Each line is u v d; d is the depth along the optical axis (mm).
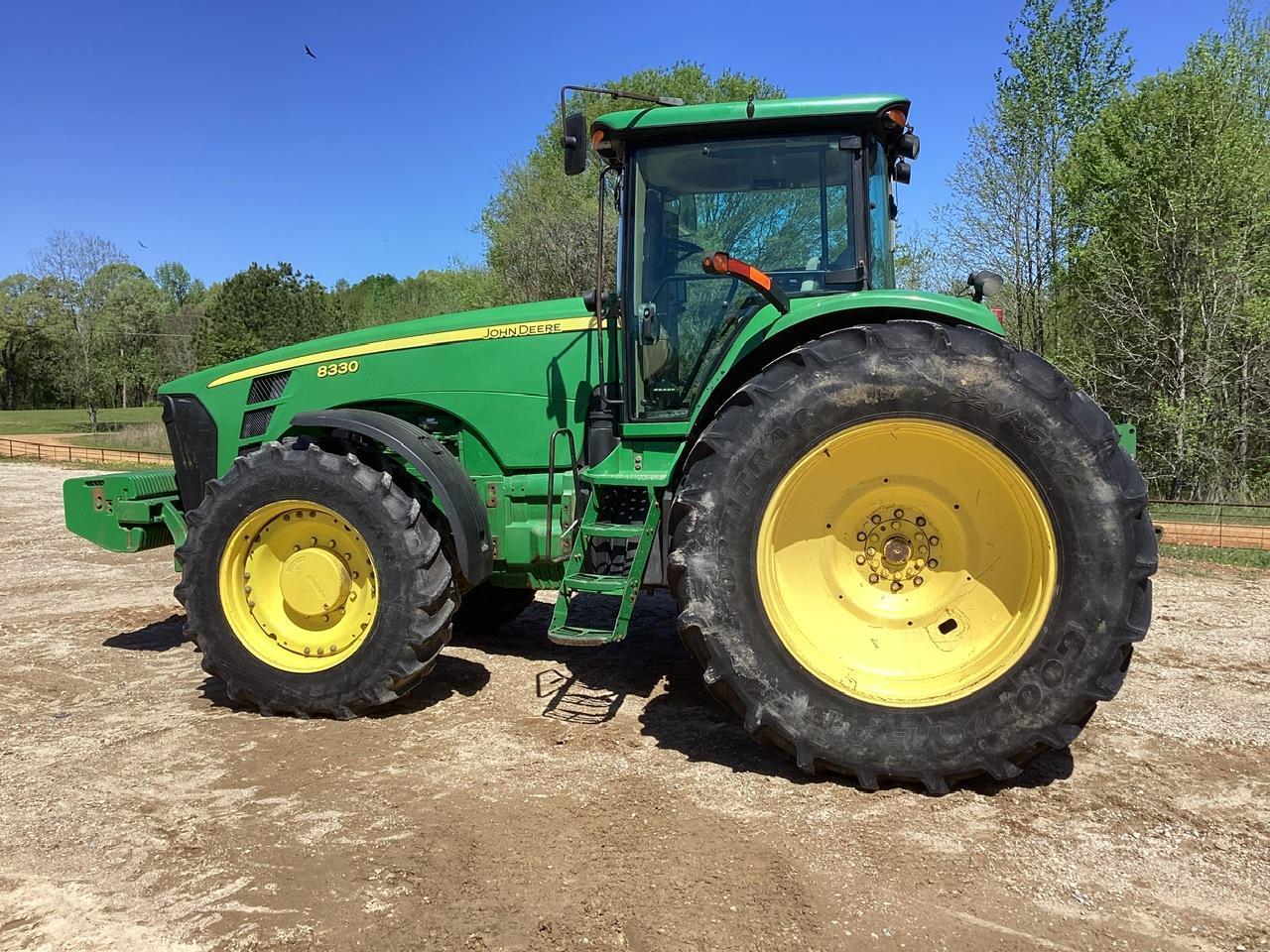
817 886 2400
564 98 3689
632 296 3795
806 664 3000
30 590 6707
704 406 3393
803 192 3684
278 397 4633
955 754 2895
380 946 2158
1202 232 14180
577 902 2322
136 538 4742
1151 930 2215
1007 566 3033
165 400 4797
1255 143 14398
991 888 2402
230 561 3867
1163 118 14500
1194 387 14594
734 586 3025
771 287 3186
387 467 3951
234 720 3789
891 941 2164
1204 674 4375
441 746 3453
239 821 2822
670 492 3516
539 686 4195
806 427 3004
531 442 4242
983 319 3164
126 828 2785
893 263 4281
